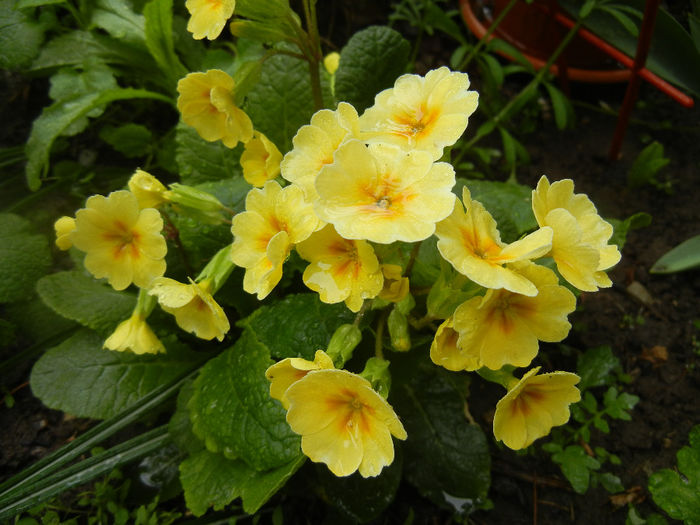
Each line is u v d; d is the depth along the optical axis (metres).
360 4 0.39
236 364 0.21
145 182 0.21
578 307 0.30
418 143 0.16
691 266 0.27
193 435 0.22
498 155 0.34
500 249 0.15
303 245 0.16
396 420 0.14
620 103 0.37
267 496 0.18
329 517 0.24
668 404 0.27
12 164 0.32
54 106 0.28
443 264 0.16
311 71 0.23
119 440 0.26
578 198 0.16
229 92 0.20
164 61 0.29
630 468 0.26
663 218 0.32
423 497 0.25
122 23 0.31
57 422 0.27
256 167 0.21
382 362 0.17
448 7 0.40
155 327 0.25
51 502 0.24
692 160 0.34
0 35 0.30
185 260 0.24
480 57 0.37
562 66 0.34
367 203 0.14
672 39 0.30
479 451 0.24
